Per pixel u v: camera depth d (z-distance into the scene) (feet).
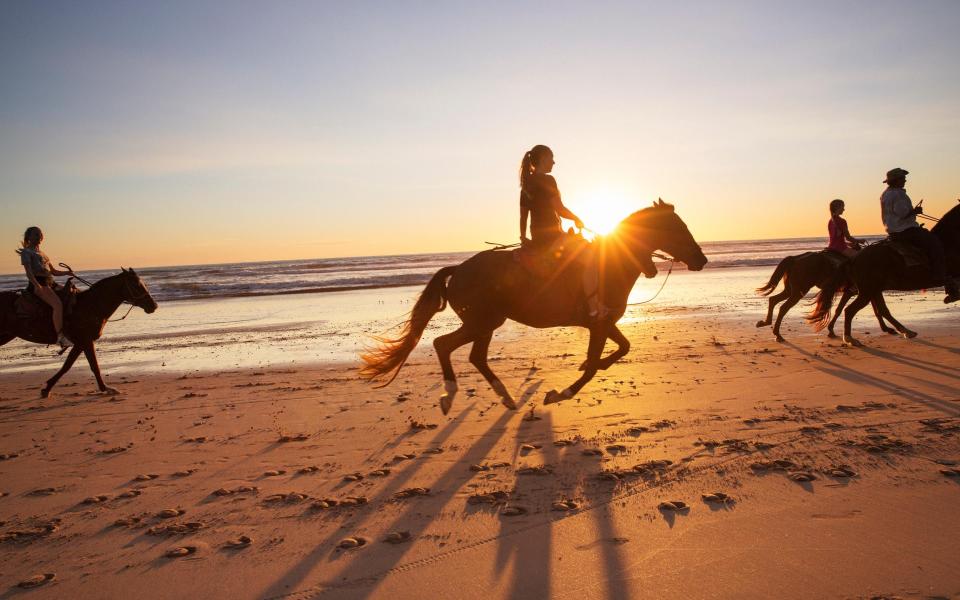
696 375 30.17
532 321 23.62
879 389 25.48
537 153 22.91
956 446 18.12
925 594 10.92
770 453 18.48
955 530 13.19
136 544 14.57
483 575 12.41
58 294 32.94
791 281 39.58
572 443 20.62
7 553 14.37
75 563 13.74
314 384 32.89
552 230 22.98
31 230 32.65
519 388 29.63
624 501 15.62
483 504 15.97
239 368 39.34
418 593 11.86
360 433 23.22
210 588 12.42
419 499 16.53
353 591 12.05
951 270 33.78
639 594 11.44
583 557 12.92
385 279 143.84
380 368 24.08
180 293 120.37
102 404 30.50
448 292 24.13
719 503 15.21
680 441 20.15
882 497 14.98
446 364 23.81
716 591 11.39
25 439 24.59
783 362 32.48
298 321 65.92
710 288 88.17
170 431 24.77
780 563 12.25
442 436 22.26
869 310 54.44
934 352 32.86
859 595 11.00
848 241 38.29
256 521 15.60
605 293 22.70
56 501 17.65
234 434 23.86
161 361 43.93
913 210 33.71
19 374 41.29
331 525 15.14
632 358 35.68
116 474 19.79
